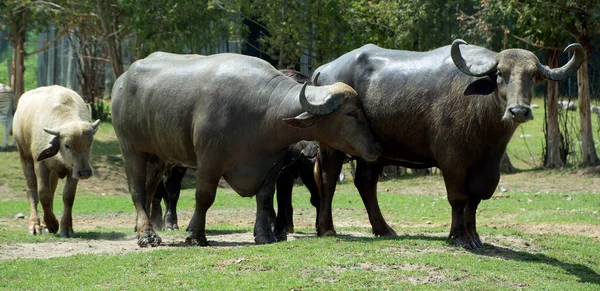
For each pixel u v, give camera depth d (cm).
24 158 2553
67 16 4825
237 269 1650
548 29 3962
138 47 4734
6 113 4591
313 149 2191
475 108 1789
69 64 6184
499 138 1800
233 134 1906
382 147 1975
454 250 1816
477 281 1574
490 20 4362
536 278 1647
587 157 4338
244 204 3491
